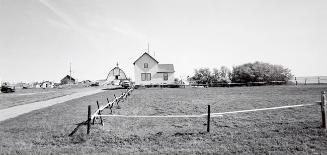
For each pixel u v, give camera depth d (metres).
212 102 26.14
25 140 12.69
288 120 15.06
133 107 23.66
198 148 10.91
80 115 19.55
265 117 16.50
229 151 10.35
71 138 12.77
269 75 68.81
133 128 14.84
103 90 55.75
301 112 17.55
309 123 13.57
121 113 20.03
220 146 11.02
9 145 11.85
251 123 15.01
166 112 20.27
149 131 14.03
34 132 14.27
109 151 10.79
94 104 26.67
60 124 16.12
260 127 13.88
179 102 26.83
